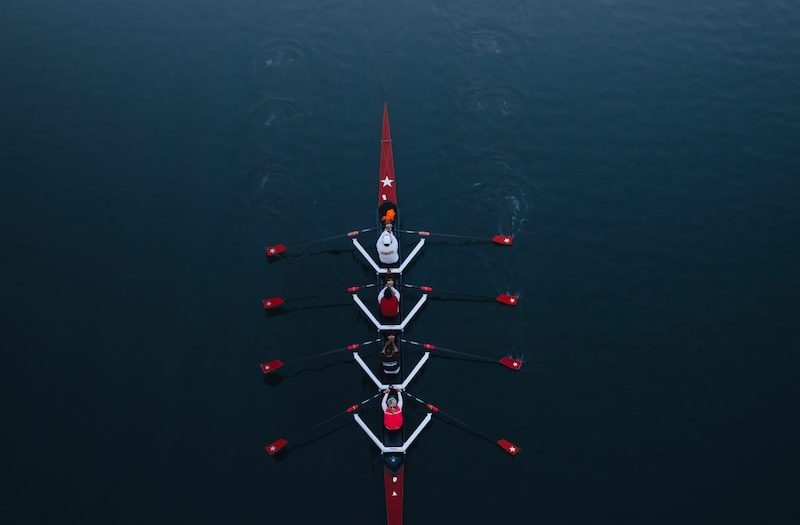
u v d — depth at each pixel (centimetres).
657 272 4253
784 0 5534
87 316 4031
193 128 4781
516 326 4047
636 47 5247
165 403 3759
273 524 3419
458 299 4141
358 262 4262
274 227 4388
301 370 3869
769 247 4344
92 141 4709
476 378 3862
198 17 5338
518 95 4959
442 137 4775
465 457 3606
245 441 3650
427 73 5062
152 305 4081
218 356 3919
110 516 3422
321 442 3644
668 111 4922
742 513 3456
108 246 4284
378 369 3869
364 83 5012
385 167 4631
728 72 5125
